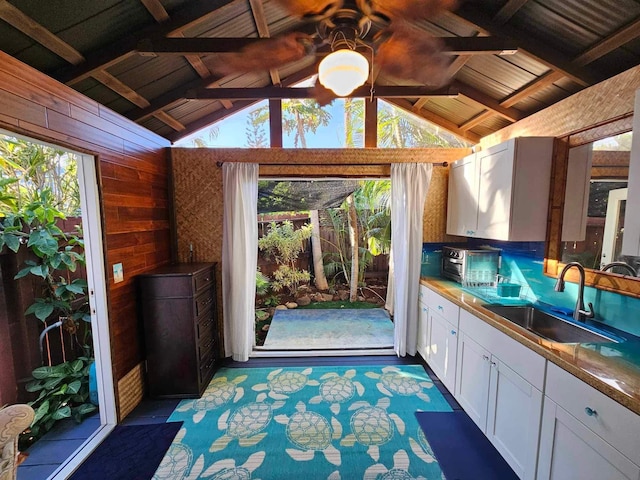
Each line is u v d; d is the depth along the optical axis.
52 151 2.94
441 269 3.08
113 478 1.60
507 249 2.53
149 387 2.32
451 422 2.02
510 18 1.68
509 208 2.03
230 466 1.67
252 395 2.35
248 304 2.95
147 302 2.28
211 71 2.24
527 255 2.29
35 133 1.45
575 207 1.88
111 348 1.98
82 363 2.17
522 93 2.20
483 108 2.62
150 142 2.55
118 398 2.03
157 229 2.64
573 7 1.50
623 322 1.58
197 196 2.92
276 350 3.14
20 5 1.29
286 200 4.05
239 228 2.82
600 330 1.61
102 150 1.93
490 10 1.69
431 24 1.89
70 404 2.16
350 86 1.28
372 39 1.34
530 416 1.42
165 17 1.61
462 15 1.72
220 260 2.98
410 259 2.94
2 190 2.02
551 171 2.02
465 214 2.62
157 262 2.62
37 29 1.40
